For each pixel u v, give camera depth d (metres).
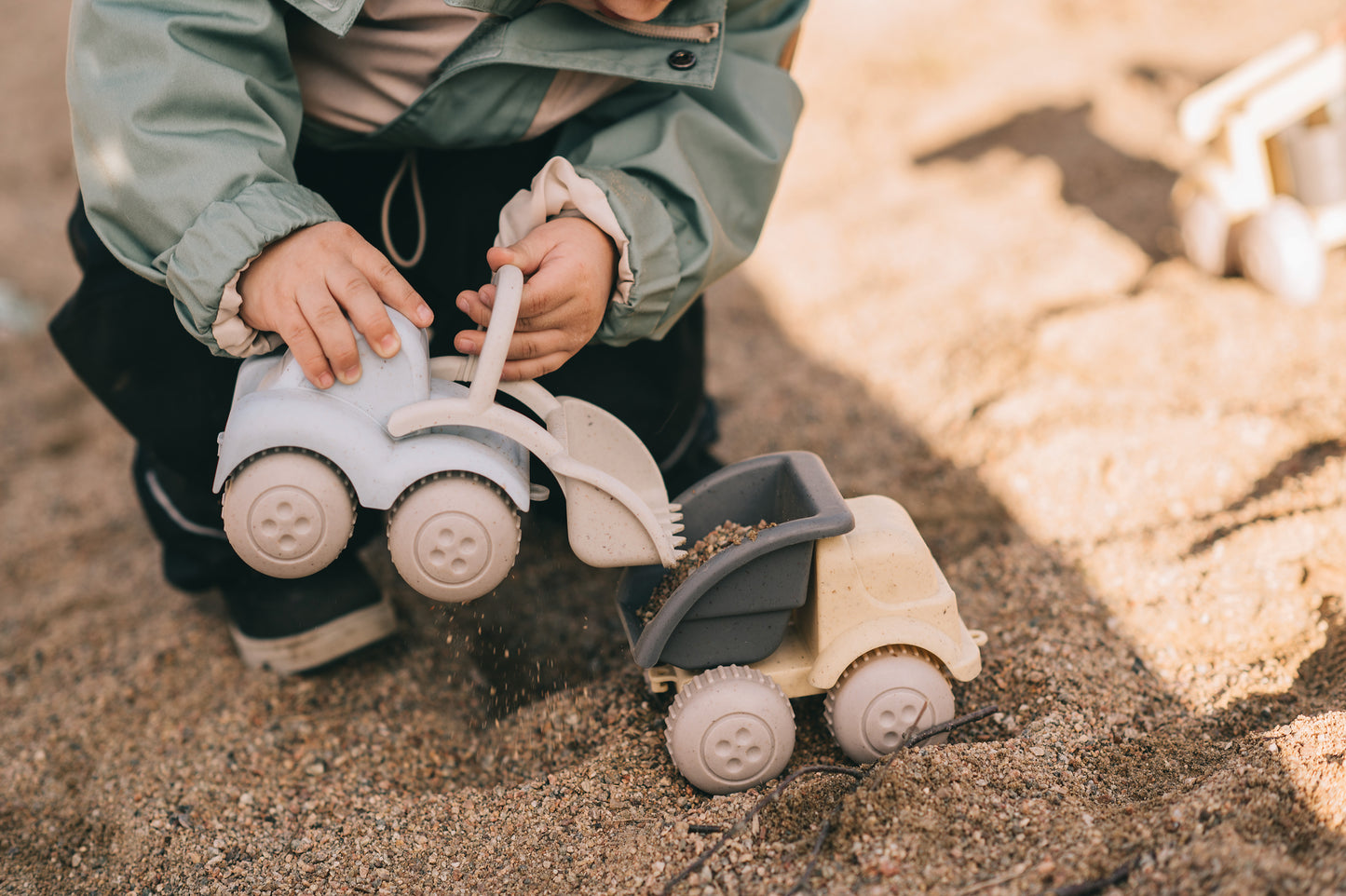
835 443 1.78
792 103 1.20
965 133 2.93
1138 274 2.14
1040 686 1.13
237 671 1.41
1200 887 0.77
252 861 1.08
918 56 3.43
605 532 0.98
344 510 0.90
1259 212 1.93
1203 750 1.02
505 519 0.92
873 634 1.00
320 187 1.22
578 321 0.97
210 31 0.94
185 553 1.33
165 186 0.92
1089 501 1.50
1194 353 1.81
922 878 0.85
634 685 1.22
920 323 2.10
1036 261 2.24
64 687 1.45
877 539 1.01
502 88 1.07
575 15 1.04
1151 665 1.17
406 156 1.17
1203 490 1.48
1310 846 0.79
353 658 1.38
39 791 1.25
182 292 0.91
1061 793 0.94
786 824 0.95
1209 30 3.30
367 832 1.08
